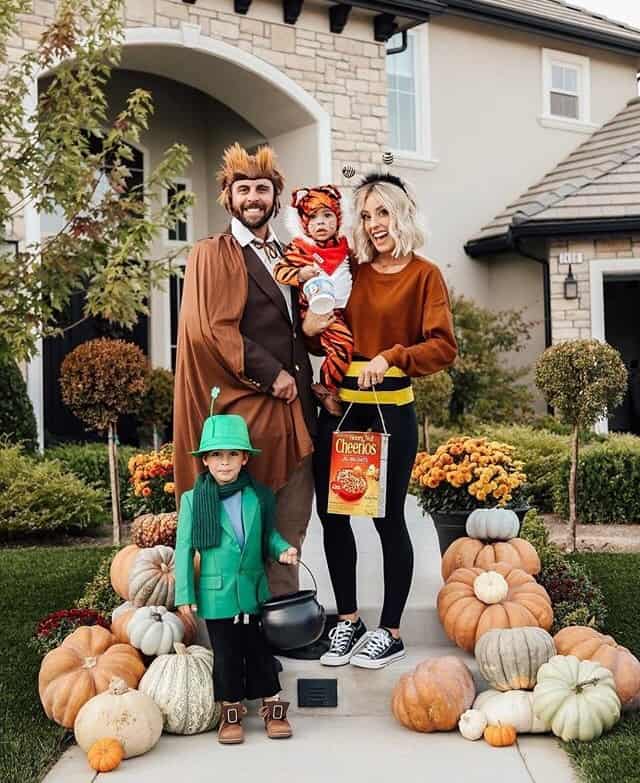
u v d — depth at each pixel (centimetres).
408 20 1230
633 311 1675
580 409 831
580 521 995
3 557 790
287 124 1228
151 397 1108
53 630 490
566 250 1348
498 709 410
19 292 716
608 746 388
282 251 452
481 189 1547
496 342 1371
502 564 497
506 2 1586
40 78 1031
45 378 1263
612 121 1692
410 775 370
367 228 443
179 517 411
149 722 395
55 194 724
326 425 454
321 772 373
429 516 647
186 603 397
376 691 437
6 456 909
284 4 1157
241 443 402
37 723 426
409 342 447
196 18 1097
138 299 730
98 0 859
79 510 892
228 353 420
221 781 366
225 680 404
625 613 604
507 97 1579
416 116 1494
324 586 521
